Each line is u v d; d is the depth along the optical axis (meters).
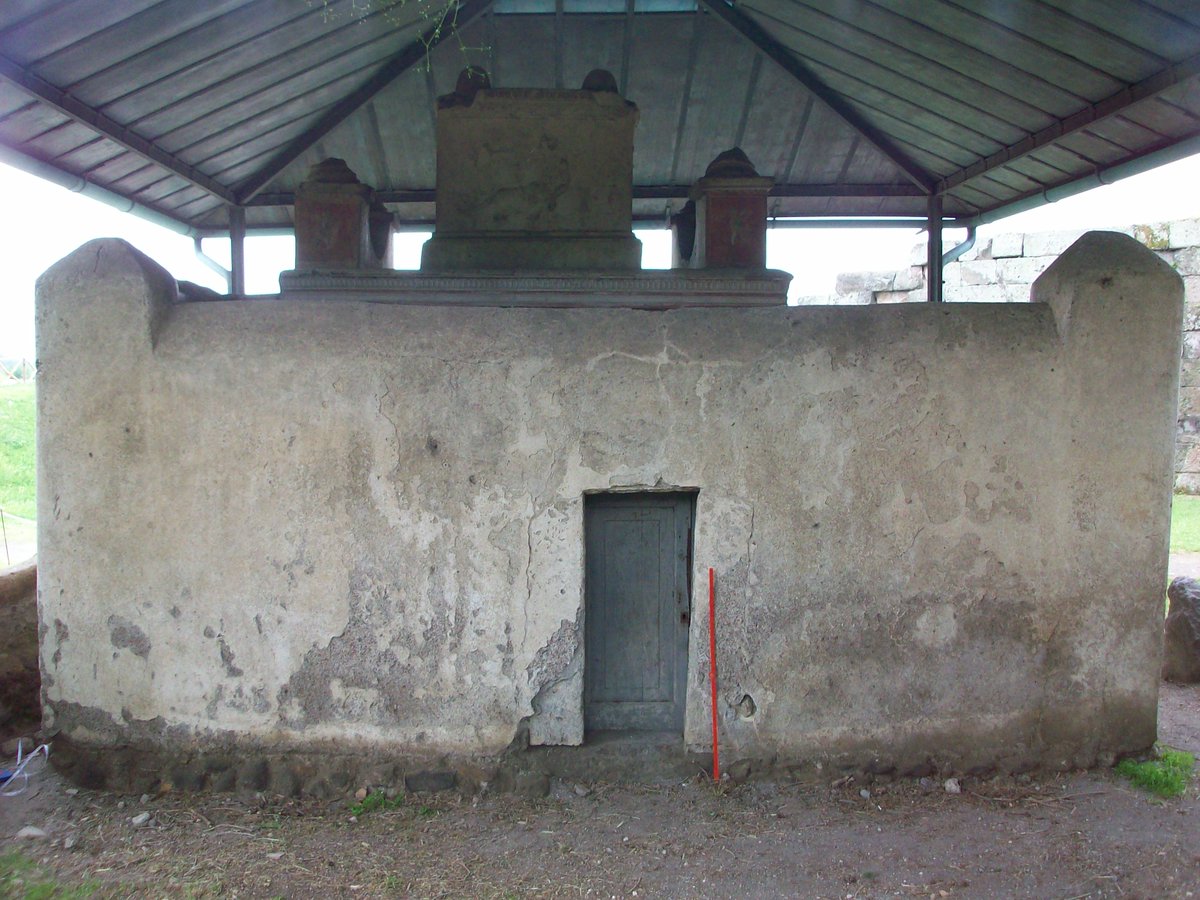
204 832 3.61
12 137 5.99
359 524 3.93
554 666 3.98
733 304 4.84
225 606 3.94
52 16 4.79
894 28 6.20
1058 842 3.56
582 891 3.24
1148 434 4.09
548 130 5.21
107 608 3.95
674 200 9.75
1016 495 4.06
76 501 3.94
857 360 4.01
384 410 3.93
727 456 4.00
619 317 3.98
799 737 4.05
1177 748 4.51
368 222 5.51
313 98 7.24
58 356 3.92
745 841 3.59
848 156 9.02
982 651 4.08
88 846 3.48
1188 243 12.76
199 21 5.36
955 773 4.09
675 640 4.19
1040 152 7.28
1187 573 8.17
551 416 3.95
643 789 3.99
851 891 3.25
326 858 3.44
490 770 3.98
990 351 4.02
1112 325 4.04
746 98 8.20
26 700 4.61
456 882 3.29
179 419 3.91
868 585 4.04
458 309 3.97
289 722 3.96
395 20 6.27
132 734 3.97
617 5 7.20
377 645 3.95
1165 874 3.33
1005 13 5.46
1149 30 5.11
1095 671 4.14
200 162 7.58
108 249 3.91
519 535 3.96
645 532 4.17
